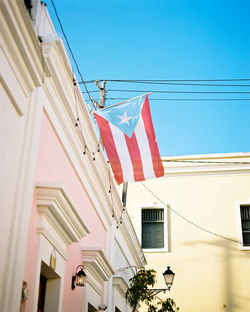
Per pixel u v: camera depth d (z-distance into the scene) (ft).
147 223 60.44
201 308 54.49
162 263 57.36
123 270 40.98
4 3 16.83
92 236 31.60
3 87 17.87
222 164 61.41
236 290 55.01
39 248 20.83
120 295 40.27
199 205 60.03
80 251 28.07
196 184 61.26
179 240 58.39
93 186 31.65
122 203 39.50
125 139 29.94
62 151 25.41
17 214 18.45
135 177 29.63
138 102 30.58
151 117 30.53
